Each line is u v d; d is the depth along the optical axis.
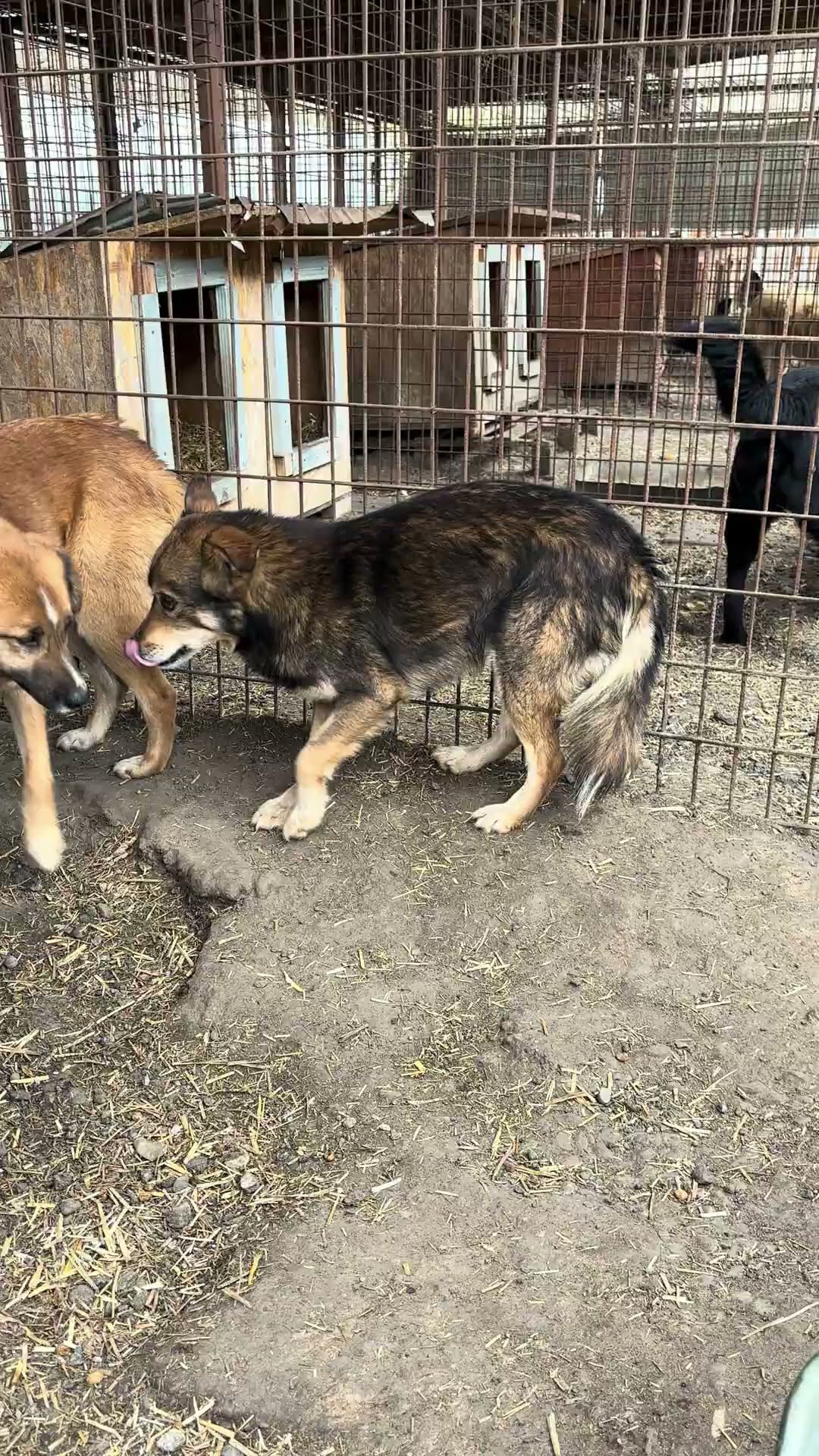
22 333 1.64
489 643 1.23
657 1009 1.00
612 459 1.28
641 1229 0.78
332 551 1.22
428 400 3.03
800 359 1.99
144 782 1.37
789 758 1.52
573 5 2.96
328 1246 0.77
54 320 1.51
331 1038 0.97
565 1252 0.76
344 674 1.23
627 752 1.22
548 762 1.25
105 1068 0.96
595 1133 0.87
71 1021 1.02
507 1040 0.96
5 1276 0.75
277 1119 0.89
